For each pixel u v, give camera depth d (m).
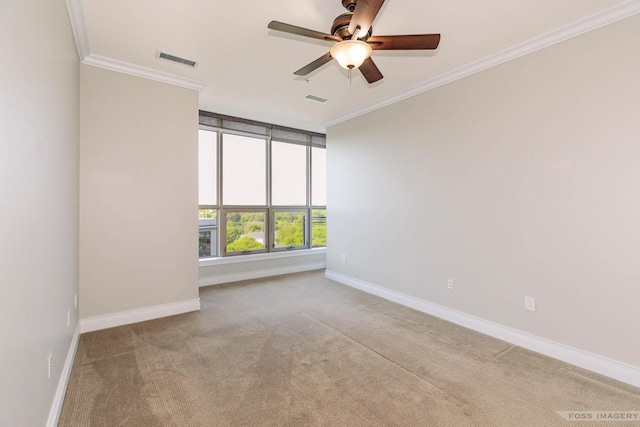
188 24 2.42
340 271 4.94
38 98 1.46
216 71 3.25
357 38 1.93
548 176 2.56
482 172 3.02
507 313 2.84
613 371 2.23
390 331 3.05
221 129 4.79
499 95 2.88
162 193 3.35
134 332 2.96
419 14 2.28
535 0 2.12
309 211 5.94
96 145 2.97
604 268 2.28
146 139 3.25
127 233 3.15
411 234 3.75
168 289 3.41
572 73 2.41
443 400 1.98
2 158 1.03
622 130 2.19
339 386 2.12
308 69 2.29
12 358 1.13
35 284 1.41
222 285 4.73
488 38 2.59
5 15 1.05
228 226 4.97
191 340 2.81
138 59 2.99
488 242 2.98
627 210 2.17
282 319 3.35
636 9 2.11
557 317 2.52
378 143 4.21
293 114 4.73
